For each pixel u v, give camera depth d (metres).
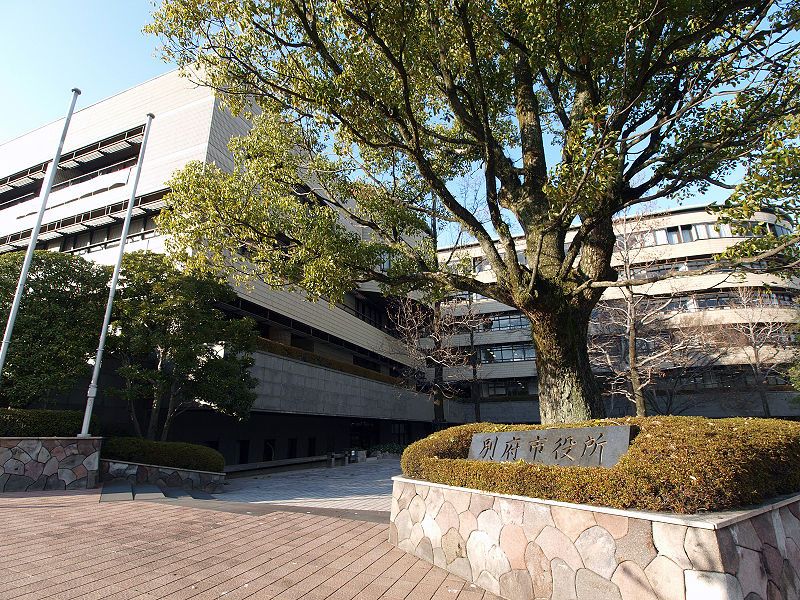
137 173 13.59
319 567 4.98
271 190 8.95
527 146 7.93
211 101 18.06
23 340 11.08
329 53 6.88
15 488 9.89
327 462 22.23
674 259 29.06
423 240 10.54
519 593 4.00
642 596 3.12
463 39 7.14
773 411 28.22
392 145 7.03
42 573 4.43
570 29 6.09
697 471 3.30
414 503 5.75
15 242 21.33
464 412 35.47
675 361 23.31
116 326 12.80
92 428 11.70
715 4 5.84
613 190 6.53
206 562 4.99
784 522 3.61
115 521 6.95
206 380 12.82
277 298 18.89
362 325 27.06
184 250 8.46
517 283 6.86
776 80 5.74
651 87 7.00
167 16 6.75
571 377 6.72
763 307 26.30
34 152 22.39
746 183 4.88
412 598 4.13
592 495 3.65
